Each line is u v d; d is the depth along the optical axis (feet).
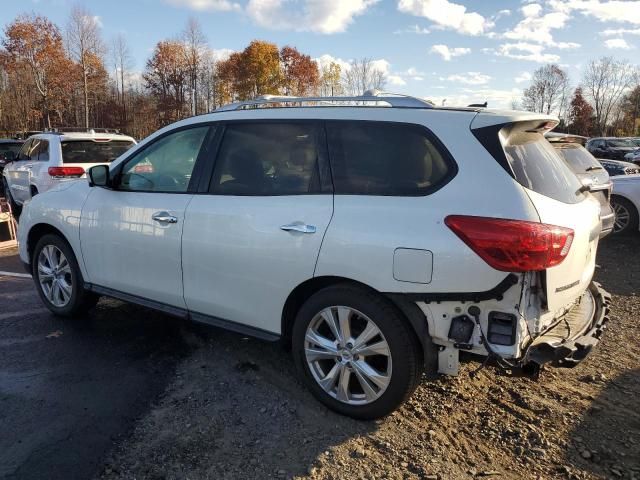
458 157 9.41
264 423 10.37
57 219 15.11
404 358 9.62
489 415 10.85
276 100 12.21
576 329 10.11
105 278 14.19
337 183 10.41
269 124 11.59
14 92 162.61
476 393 11.72
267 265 10.87
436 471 9.07
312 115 11.09
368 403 10.14
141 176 13.52
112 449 9.45
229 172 11.88
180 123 13.16
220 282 11.69
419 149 9.82
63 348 13.75
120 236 13.48
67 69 169.07
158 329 15.12
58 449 9.39
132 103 208.03
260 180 11.36
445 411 10.94
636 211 29.17
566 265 9.27
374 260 9.55
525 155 9.76
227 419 10.48
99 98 193.36
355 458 9.36
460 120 9.70
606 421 10.71
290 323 11.28
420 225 9.27
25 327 15.20
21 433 9.86
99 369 12.57
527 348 9.04
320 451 9.53
